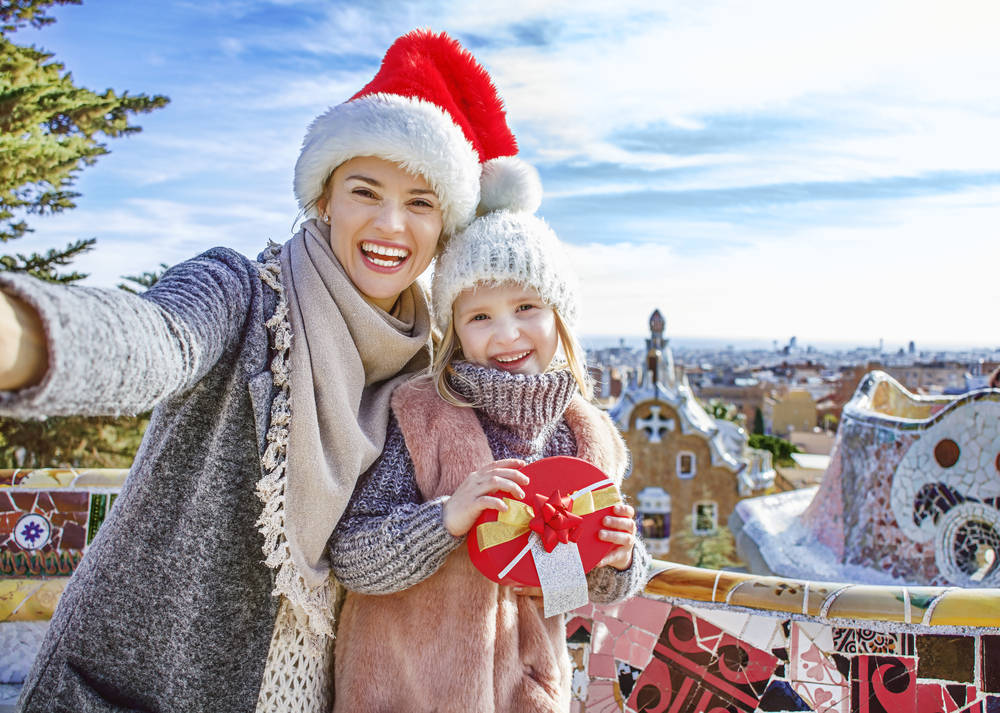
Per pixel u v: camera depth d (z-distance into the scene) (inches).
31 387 39.4
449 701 67.5
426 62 79.5
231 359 64.4
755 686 86.7
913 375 3139.8
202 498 64.6
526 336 78.2
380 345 73.4
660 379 981.8
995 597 82.4
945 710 82.3
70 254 523.8
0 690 116.4
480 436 75.5
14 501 123.6
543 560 67.7
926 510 370.0
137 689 66.9
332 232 73.8
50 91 547.2
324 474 65.8
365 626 71.7
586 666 92.0
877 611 83.6
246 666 66.6
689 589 89.3
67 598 68.8
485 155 85.7
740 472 962.7
